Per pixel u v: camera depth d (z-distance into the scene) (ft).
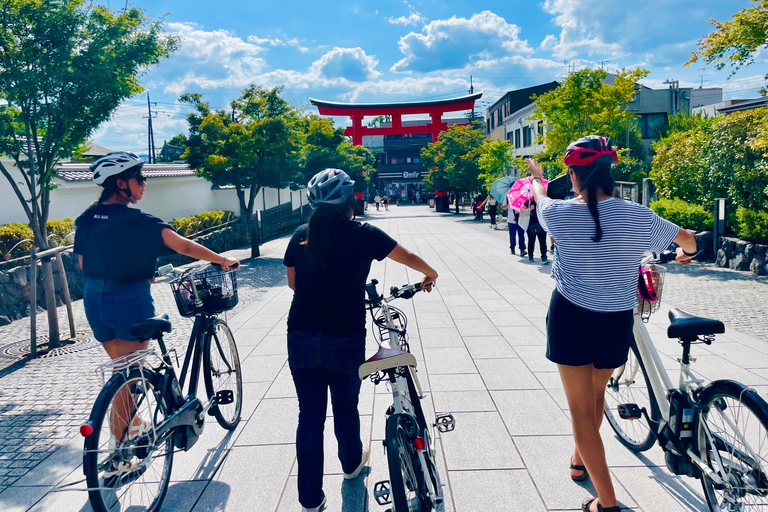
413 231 73.05
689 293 26.61
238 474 10.81
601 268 7.77
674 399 8.70
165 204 57.93
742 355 16.62
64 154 22.59
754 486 7.34
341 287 8.45
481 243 54.44
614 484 9.88
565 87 55.83
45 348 21.58
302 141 57.21
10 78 20.63
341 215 8.66
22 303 28.48
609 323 7.91
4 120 21.61
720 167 36.86
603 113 53.98
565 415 12.85
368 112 146.72
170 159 150.71
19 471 11.53
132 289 10.34
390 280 32.81
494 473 10.39
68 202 41.34
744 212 33.24
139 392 9.17
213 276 11.50
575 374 8.22
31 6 20.43
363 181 133.90
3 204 35.55
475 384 14.98
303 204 116.57
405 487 7.56
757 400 7.17
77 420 14.28
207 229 57.47
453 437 11.89
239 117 53.88
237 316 25.13
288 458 11.39
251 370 16.98
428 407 13.53
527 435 11.89
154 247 10.25
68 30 21.21
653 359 9.19
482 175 97.50
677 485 9.78
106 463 8.54
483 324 21.48
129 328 9.95
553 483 9.98
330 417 13.29
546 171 63.16
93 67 21.44
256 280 36.76
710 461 8.25
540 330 20.36
